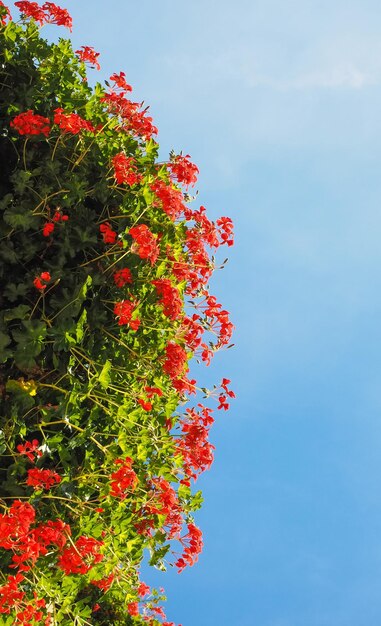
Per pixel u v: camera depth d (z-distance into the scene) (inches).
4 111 160.9
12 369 144.8
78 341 140.6
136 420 159.8
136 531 174.1
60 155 160.1
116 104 179.9
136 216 169.3
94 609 185.0
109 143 174.9
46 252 155.9
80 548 141.9
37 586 142.4
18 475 142.3
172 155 189.6
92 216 159.2
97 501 157.8
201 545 183.9
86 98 182.2
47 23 177.6
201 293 194.1
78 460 154.9
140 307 167.0
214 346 192.5
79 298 141.0
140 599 194.7
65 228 154.1
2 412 141.7
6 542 126.0
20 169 157.3
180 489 181.2
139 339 169.3
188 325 184.5
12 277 150.9
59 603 149.9
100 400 158.7
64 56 180.1
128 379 166.2
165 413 175.9
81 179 160.7
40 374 146.3
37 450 138.5
